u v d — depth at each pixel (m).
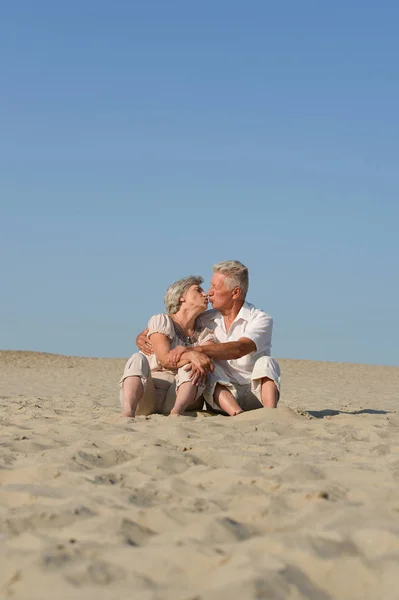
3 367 29.36
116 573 2.06
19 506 2.84
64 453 3.87
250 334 5.59
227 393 5.62
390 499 2.97
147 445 4.14
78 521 2.61
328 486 3.15
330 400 11.62
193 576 2.05
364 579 2.05
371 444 4.47
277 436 4.66
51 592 1.92
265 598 1.87
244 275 5.70
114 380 21.39
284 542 2.26
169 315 5.73
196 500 2.89
